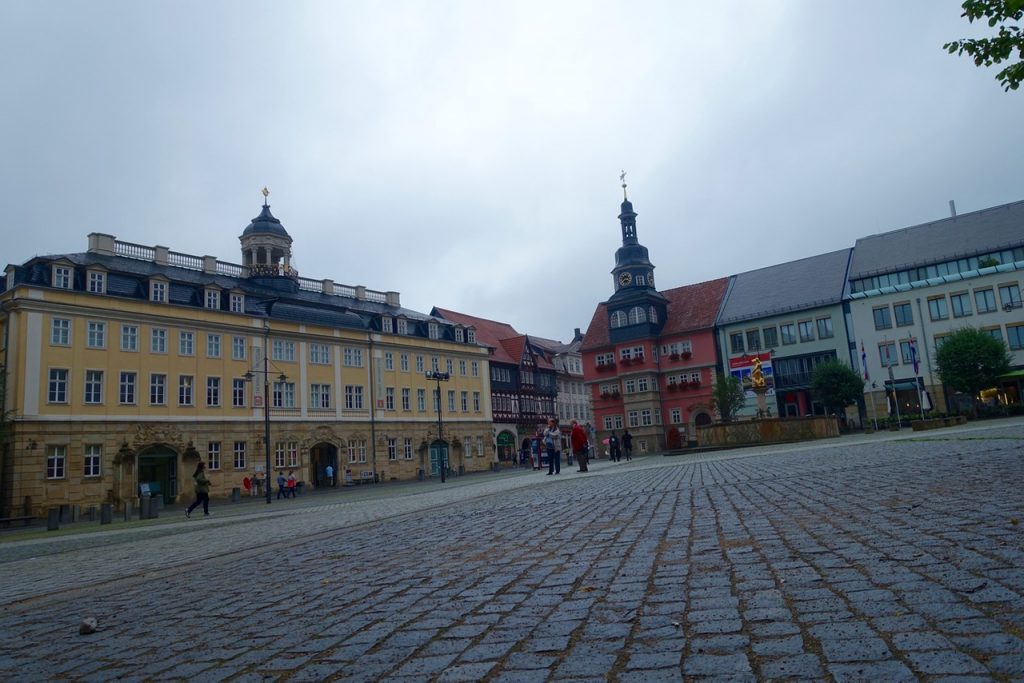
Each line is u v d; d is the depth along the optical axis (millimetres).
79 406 41812
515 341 84125
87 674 4012
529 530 8562
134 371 44562
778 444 35531
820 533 6090
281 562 8172
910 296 61688
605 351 77812
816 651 3107
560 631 3836
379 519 13281
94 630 5223
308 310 56375
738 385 64250
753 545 5852
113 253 48719
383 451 60469
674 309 77438
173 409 46219
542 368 86688
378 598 5316
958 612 3438
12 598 7668
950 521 5977
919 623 3338
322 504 26984
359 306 65750
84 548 14961
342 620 4695
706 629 3598
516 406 80688
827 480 11000
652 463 30406
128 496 43125
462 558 6879
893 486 9086
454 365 69875
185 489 46219
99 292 43812
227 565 8484
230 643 4395
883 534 5711
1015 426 24922
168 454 45875
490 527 9383
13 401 39594
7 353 40594
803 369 66625
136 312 44906
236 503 40594
